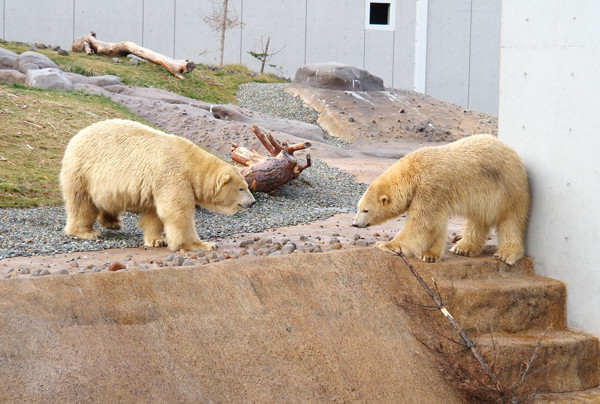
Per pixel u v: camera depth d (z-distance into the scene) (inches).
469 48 1278.3
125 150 284.5
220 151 633.6
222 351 202.5
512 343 242.2
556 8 263.3
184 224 278.8
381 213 256.4
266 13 1225.4
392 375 221.1
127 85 856.9
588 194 253.9
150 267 235.6
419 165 251.3
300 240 307.3
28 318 186.2
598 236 250.8
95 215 304.8
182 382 189.0
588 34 250.8
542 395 238.4
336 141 858.8
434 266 254.2
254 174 444.1
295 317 223.0
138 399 179.3
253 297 223.0
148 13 1186.0
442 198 248.4
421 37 1254.9
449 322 243.3
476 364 234.8
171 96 810.2
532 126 277.1
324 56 1248.8
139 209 294.2
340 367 215.2
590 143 251.8
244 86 1039.6
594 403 235.6
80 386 175.2
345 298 235.9
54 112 541.6
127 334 194.5
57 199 390.3
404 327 236.2
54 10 1144.8
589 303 256.5
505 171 259.4
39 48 1036.5
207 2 1204.5
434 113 965.2
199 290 216.8
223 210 297.4
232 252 275.0
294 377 205.6
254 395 195.5
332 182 540.7
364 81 1035.9
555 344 245.3
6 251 267.4
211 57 1216.8
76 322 191.3
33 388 170.6
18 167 428.8
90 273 207.0
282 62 1238.9
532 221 277.0
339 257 249.0
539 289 259.6
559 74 263.4
